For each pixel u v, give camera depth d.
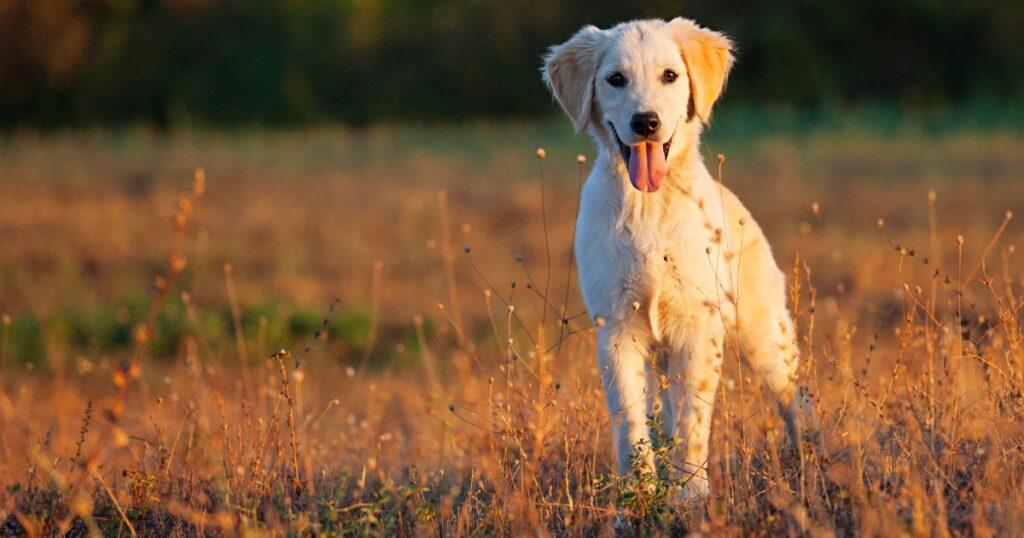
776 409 6.89
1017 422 5.79
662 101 6.55
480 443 7.12
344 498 6.12
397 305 15.66
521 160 27.33
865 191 21.36
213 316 14.09
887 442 5.98
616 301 6.55
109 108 42.69
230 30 43.91
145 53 43.06
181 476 6.37
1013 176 22.03
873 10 41.62
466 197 22.95
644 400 6.51
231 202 23.12
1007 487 5.43
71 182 25.56
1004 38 40.75
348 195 23.56
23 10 41.28
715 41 6.98
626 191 6.57
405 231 20.33
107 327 14.02
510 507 5.62
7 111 42.50
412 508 5.78
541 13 44.00
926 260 6.54
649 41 6.77
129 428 9.38
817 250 16.64
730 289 6.67
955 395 5.92
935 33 41.56
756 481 5.98
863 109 35.69
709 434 6.68
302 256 18.45
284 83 42.91
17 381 12.05
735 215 7.04
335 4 45.53
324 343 13.73
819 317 11.70
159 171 26.92
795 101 40.97
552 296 15.78
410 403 9.46
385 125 42.69
